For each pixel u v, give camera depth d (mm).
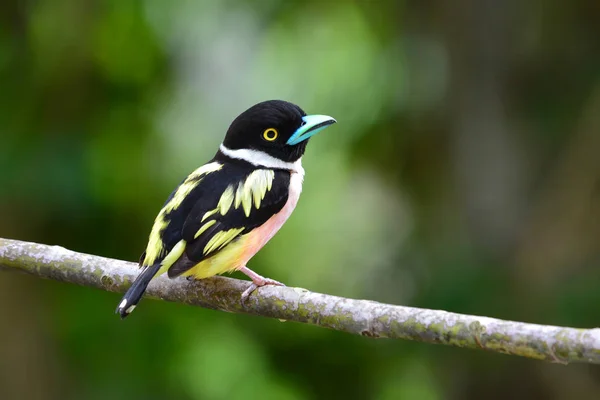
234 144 7805
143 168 13414
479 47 14578
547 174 14328
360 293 14766
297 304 6473
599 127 13812
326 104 15234
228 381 13469
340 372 13867
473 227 14516
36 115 12836
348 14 15281
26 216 11977
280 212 7578
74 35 13336
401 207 15289
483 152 14602
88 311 12766
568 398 13633
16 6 13117
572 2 14164
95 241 12617
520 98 14555
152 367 12875
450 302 13094
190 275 7180
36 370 12859
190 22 14477
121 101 13656
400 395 13930
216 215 7141
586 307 12398
